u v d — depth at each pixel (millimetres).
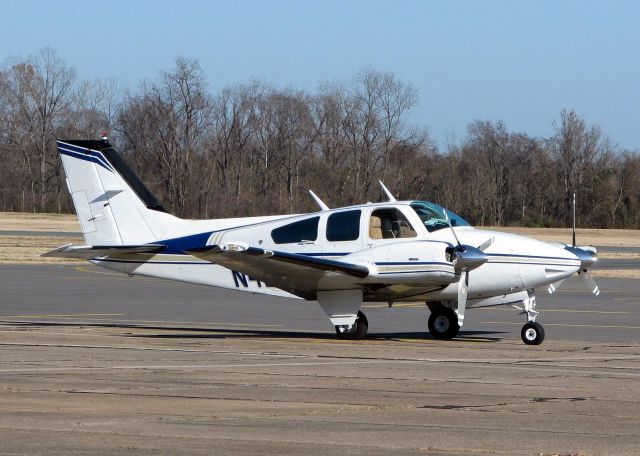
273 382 25938
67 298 58656
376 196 174125
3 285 67312
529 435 19172
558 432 19453
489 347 35938
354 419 20750
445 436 19047
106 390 24406
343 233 38625
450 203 180375
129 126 181750
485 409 22000
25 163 195500
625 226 182750
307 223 39438
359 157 175375
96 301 56875
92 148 42719
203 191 178125
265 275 38500
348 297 38531
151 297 59719
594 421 20609
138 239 42281
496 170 184500
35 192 196500
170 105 178250
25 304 54656
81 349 33625
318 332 41906
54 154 195375
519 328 43938
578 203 184875
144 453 17469
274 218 40781
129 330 41812
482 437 18969
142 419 20609
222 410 21734
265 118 182250
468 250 37031
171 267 41656
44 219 171250
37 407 21953
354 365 29703
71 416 20891
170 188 177375
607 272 86125
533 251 38000
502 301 38906
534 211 186125
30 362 29828
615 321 47531
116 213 42531
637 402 23000
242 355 32219
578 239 148125
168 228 41938
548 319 48438
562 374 27906
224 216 175125
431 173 179625
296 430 19562
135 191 42469
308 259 36125
